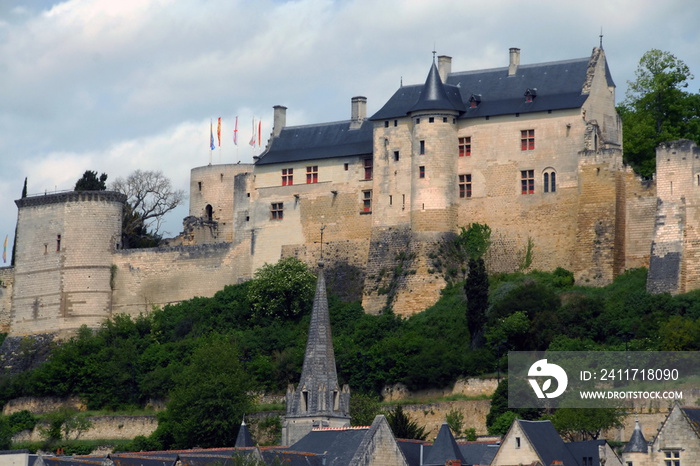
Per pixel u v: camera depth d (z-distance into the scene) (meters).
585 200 159.12
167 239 192.38
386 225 168.38
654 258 153.00
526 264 162.00
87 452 152.75
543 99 163.88
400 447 120.06
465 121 166.88
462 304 158.62
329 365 133.88
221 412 149.88
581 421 130.12
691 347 139.75
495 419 140.88
